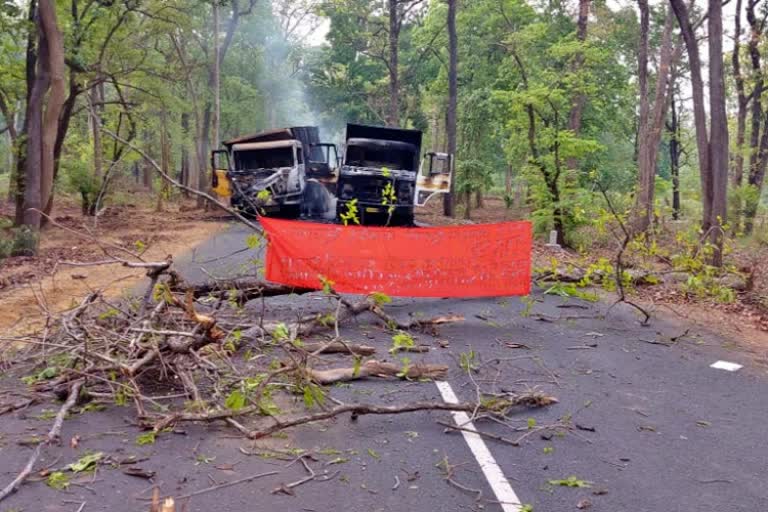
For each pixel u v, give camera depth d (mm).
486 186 39688
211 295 8336
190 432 5297
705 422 5895
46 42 18203
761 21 29562
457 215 40094
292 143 24250
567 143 20734
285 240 9117
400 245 9562
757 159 31375
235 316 8047
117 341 6137
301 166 25266
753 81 29422
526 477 4684
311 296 10727
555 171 21016
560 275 11805
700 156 14648
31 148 17141
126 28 26969
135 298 8055
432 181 24484
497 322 9602
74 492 4312
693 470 4898
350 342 8133
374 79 53188
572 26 35156
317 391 5457
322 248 9289
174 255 15766
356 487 4465
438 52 42906
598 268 10547
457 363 7441
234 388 5977
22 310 9594
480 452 5070
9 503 4152
